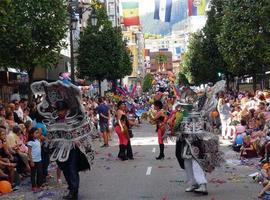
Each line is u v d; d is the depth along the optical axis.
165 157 18.73
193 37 63.91
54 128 11.27
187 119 11.57
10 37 22.92
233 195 11.31
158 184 13.02
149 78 110.62
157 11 42.44
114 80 54.34
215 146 11.54
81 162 11.44
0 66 24.39
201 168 11.46
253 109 19.70
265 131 16.25
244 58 33.69
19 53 24.05
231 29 33.66
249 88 47.09
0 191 12.49
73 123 11.30
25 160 14.13
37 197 11.80
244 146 17.12
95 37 49.00
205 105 11.61
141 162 17.50
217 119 25.86
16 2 23.73
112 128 32.28
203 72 53.00
